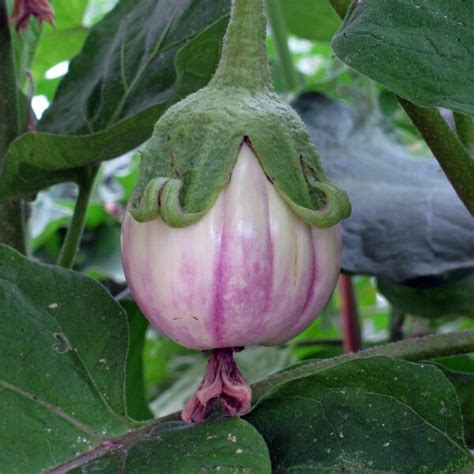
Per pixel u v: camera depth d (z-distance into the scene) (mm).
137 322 475
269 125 276
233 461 264
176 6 403
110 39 429
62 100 427
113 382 303
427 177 491
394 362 282
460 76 253
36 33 510
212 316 271
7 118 393
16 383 294
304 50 1341
